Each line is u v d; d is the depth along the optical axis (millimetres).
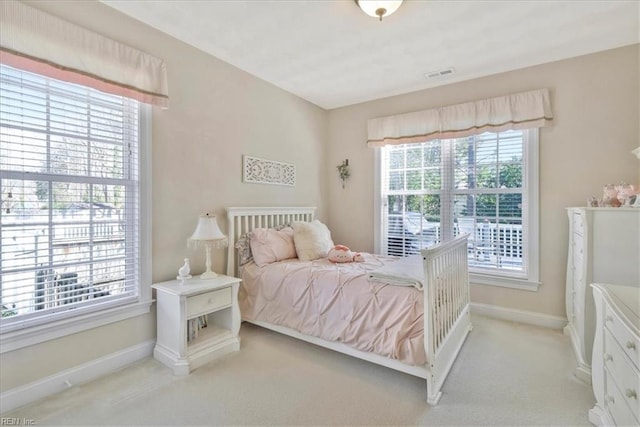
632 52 2627
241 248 3010
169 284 2393
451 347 2283
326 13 2230
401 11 2195
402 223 3912
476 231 3406
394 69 3139
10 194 1805
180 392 1955
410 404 1849
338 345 2301
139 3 2129
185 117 2664
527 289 3105
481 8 2164
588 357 2088
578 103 2838
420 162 3768
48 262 1946
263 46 2705
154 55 2424
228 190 3057
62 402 1849
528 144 3080
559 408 1799
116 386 2018
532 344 2627
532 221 3053
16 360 1809
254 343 2666
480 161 3373
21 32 1769
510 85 3154
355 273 2453
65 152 2020
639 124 2609
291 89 3717
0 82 1762
